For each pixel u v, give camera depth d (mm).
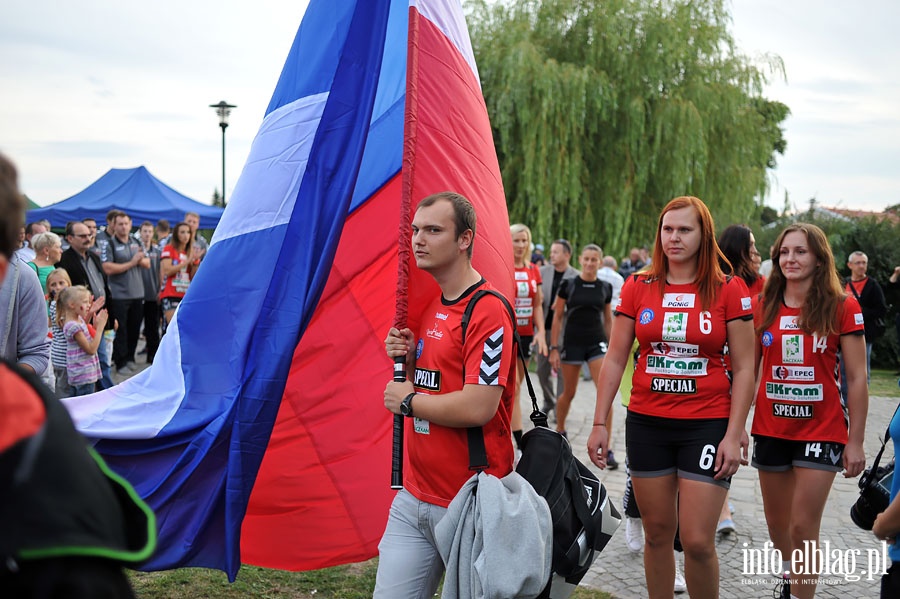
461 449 2869
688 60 19938
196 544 3977
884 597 2730
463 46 4105
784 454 4109
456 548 2709
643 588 4488
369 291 4477
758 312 4227
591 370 7492
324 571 4617
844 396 9234
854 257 12938
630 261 17188
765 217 27531
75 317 6988
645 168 19094
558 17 20047
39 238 7609
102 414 4129
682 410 3541
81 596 1209
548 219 18875
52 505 1220
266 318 4027
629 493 4898
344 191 4066
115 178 19281
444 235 2854
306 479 4227
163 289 11922
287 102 4266
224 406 3996
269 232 4102
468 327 2830
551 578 2826
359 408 4344
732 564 4848
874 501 3072
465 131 3889
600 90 18531
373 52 4137
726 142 20203
